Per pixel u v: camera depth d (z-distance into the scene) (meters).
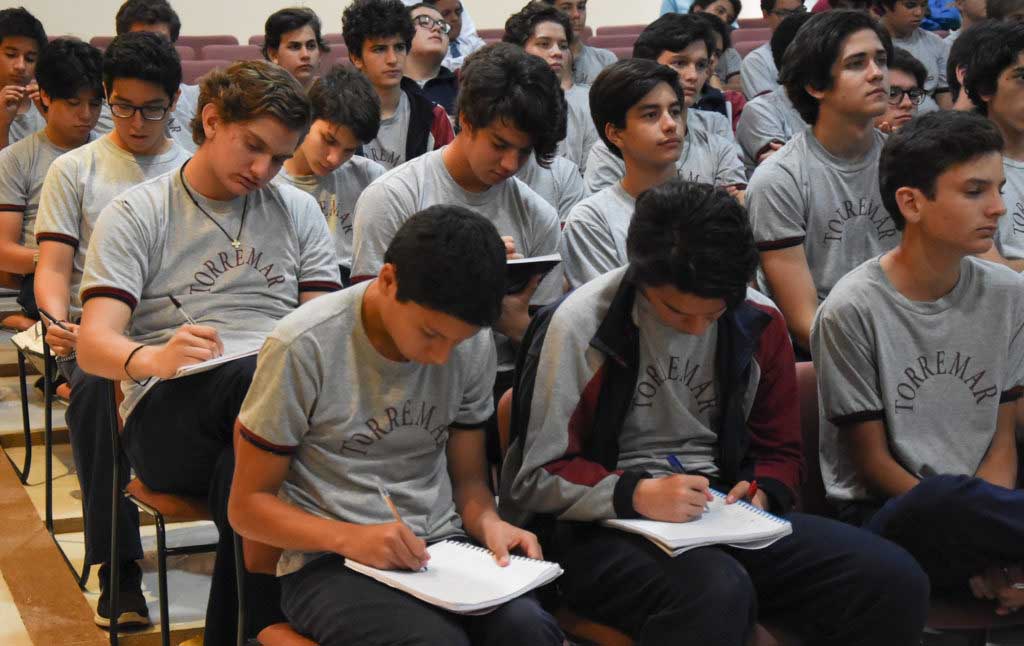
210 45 6.86
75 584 2.82
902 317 2.21
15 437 3.62
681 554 1.81
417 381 1.84
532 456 1.96
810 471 2.28
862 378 2.21
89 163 2.89
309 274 2.47
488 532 1.86
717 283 1.79
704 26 3.88
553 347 1.96
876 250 2.90
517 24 4.41
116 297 2.24
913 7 4.88
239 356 2.08
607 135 2.81
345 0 8.45
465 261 1.63
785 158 2.87
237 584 2.04
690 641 1.76
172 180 2.35
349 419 1.81
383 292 1.72
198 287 2.34
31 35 4.31
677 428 2.04
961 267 2.23
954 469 2.22
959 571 2.03
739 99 5.09
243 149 2.24
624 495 1.89
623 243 2.77
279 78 2.24
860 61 2.78
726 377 2.01
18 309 4.46
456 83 4.81
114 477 2.41
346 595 1.71
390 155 4.04
